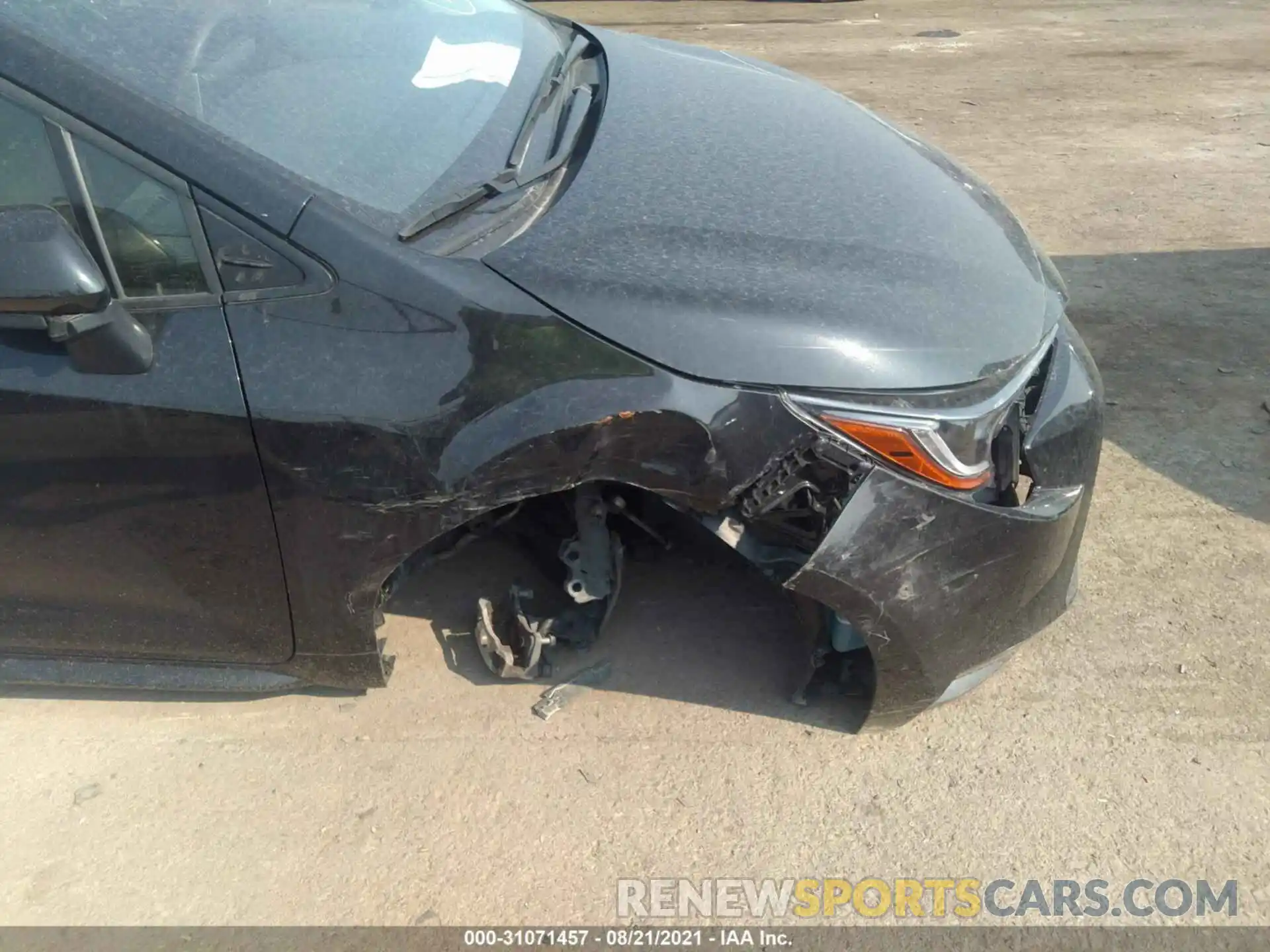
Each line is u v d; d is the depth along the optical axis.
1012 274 2.33
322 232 1.96
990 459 2.12
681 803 2.28
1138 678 2.54
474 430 1.94
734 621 2.71
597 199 2.20
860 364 1.98
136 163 1.97
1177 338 3.98
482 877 2.14
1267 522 3.02
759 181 2.34
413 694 2.55
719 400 1.95
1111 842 2.17
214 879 2.16
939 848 2.17
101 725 2.53
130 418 2.00
